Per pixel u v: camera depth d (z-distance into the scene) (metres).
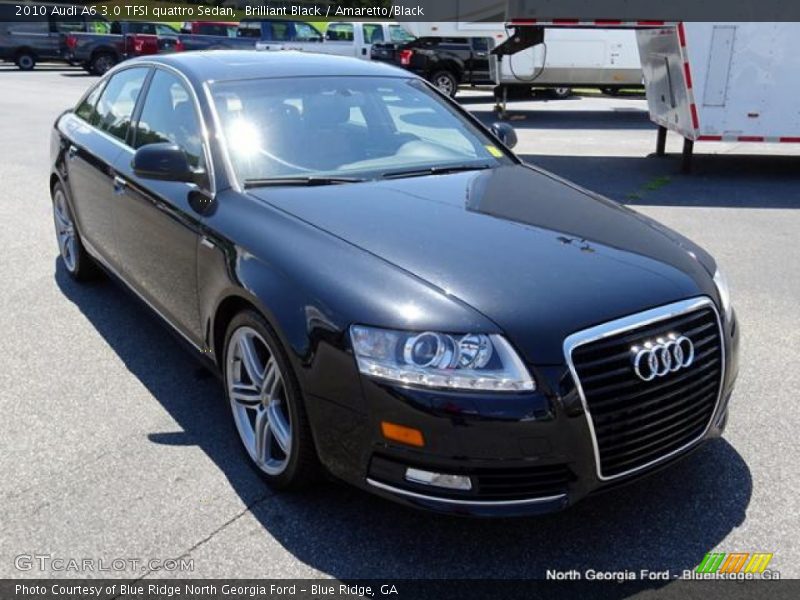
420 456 2.44
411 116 4.18
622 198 8.80
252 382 3.09
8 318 4.82
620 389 2.53
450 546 2.74
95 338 4.53
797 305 5.21
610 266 2.80
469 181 3.64
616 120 17.19
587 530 2.82
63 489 3.04
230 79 3.91
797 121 9.60
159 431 3.49
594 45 18.62
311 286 2.69
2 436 3.43
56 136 5.46
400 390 2.43
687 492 3.04
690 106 9.75
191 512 2.91
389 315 2.50
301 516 2.89
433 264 2.71
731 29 9.35
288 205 3.19
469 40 20.12
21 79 23.73
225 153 3.49
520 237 2.97
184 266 3.50
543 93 21.94
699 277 2.92
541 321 2.48
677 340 2.64
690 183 9.77
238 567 2.63
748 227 7.44
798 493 3.04
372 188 3.43
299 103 3.89
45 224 7.10
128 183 4.06
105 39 25.78
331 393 2.58
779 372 4.15
